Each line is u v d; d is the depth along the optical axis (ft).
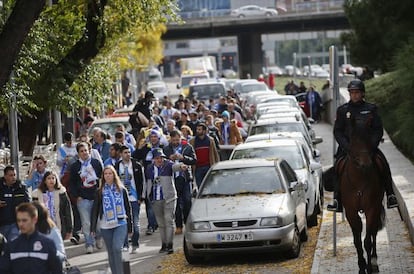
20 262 47.47
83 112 185.78
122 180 88.58
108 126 145.38
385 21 179.42
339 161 69.21
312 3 412.16
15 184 76.28
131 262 83.30
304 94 252.62
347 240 82.28
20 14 77.97
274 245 77.10
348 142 67.00
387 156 125.90
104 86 131.95
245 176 84.48
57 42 121.49
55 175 83.82
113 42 139.13
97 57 139.74
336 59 89.71
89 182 89.56
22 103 103.19
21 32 78.28
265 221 77.10
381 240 79.82
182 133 116.26
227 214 77.92
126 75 337.72
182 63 422.00
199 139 108.17
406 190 92.58
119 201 70.74
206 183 84.48
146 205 99.40
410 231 78.59
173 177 87.76
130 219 71.67
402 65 125.80
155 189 86.38
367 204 66.33
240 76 451.94
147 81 464.65
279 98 199.11
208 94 242.37
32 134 129.80
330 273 68.59
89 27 127.65
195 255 78.48
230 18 416.26
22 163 116.16
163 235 86.89
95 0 125.90
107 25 130.82
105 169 71.00
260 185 83.15
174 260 82.94
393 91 171.83
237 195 82.28
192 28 416.26
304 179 92.58
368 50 186.80
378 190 66.74
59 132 131.44
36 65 115.34
